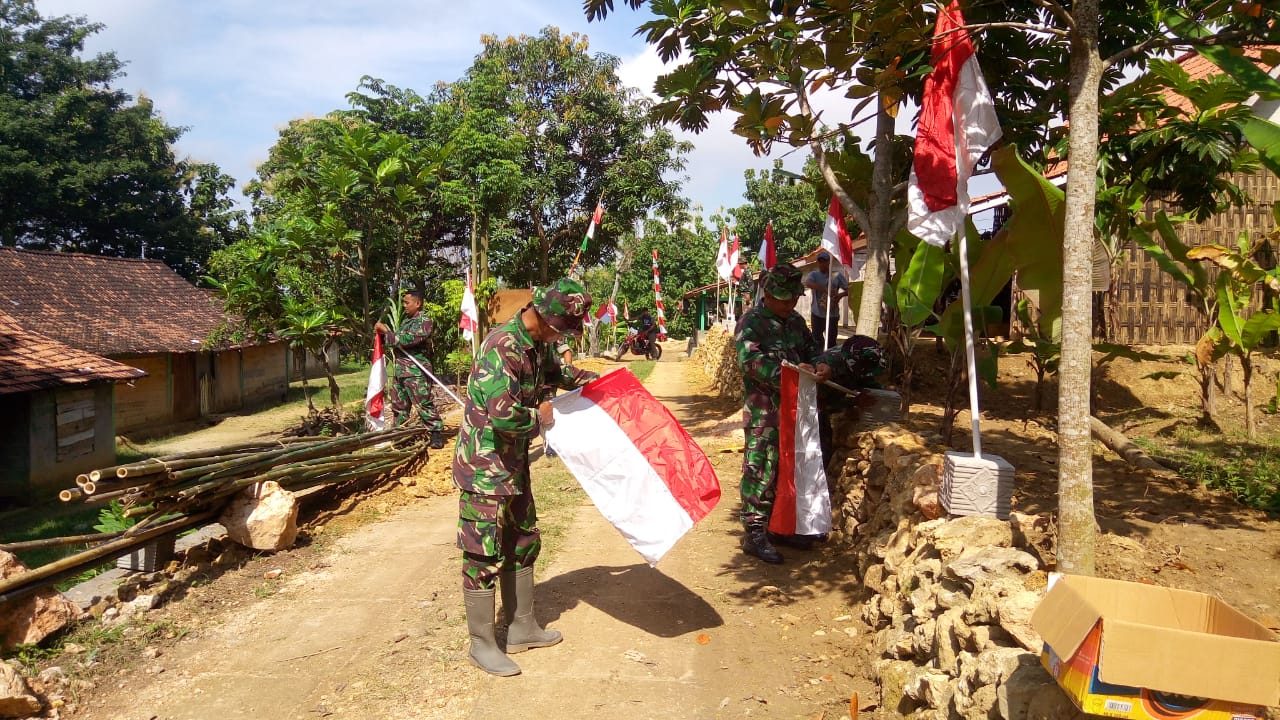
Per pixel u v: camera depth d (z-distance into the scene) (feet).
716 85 23.15
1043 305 18.28
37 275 65.31
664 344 131.75
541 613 15.25
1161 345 32.42
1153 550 12.28
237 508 18.45
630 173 80.94
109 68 114.62
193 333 68.49
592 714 11.59
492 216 55.67
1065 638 7.32
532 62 79.46
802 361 18.38
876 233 24.50
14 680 11.29
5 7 109.40
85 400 46.03
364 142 39.06
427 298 57.16
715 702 11.92
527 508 13.61
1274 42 11.21
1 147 96.02
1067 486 10.00
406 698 12.09
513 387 12.61
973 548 11.66
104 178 104.32
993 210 35.94
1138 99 23.35
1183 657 6.64
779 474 17.57
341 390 90.27
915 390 29.22
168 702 12.01
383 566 18.17
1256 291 31.71
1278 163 19.08
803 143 18.03
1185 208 25.81
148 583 16.52
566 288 12.70
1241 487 15.64
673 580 16.98
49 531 32.86
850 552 17.71
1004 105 24.11
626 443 14.17
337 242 38.93
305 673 12.91
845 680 12.42
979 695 8.98
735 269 60.80
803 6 20.68
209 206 119.85
